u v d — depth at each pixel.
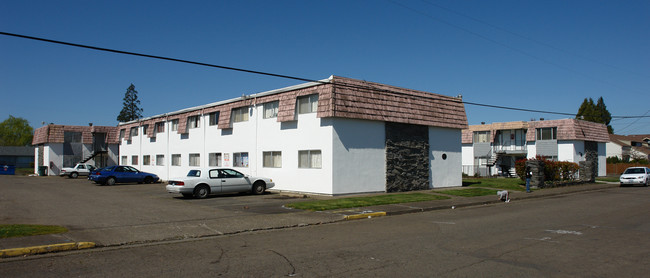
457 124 26.23
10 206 16.41
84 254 8.50
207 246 9.30
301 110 22.39
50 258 8.13
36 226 10.96
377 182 22.12
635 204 18.02
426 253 8.28
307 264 7.46
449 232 10.87
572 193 24.67
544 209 16.34
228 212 14.73
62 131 48.34
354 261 7.66
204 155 30.98
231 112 27.94
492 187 26.22
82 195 21.80
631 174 30.48
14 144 94.56
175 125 35.38
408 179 23.48
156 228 11.28
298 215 13.95
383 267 7.20
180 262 7.72
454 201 18.61
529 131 43.56
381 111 22.02
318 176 21.03
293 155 22.70
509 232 10.77
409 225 12.27
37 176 45.94
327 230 11.52
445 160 25.83
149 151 39.75
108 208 15.87
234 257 8.11
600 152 44.81
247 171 26.22
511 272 6.82
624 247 8.77
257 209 15.56
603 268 7.04
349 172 20.97
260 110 25.41
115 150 50.28
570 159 40.12
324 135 20.84
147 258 8.09
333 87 20.17
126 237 10.05
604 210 15.83
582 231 10.89
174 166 35.06
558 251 8.39
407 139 23.61
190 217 13.47
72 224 11.90
